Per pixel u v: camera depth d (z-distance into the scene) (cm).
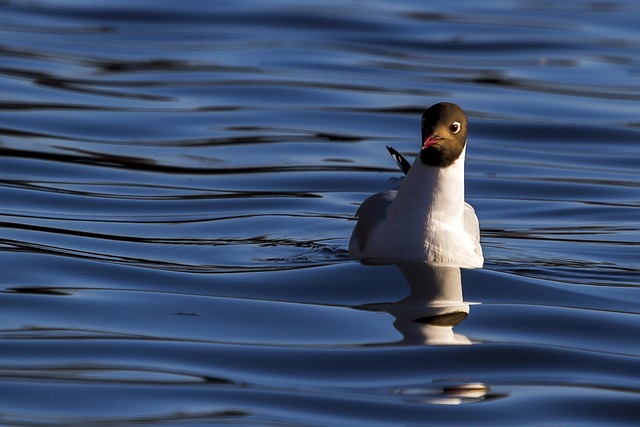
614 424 917
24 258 1302
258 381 981
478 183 1766
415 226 1266
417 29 2739
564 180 1784
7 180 1662
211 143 1920
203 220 1511
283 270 1278
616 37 2709
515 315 1155
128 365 1009
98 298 1182
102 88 2202
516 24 2809
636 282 1277
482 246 1424
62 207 1550
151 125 1997
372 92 2242
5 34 2564
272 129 2009
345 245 1391
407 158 1864
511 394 965
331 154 1881
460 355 1045
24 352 1032
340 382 984
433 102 2189
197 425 887
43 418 896
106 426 881
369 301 1186
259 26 2736
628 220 1575
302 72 2373
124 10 2831
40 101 2095
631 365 1035
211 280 1244
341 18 2795
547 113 2150
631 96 2262
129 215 1527
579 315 1158
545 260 1361
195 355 1034
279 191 1675
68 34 2605
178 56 2464
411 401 946
